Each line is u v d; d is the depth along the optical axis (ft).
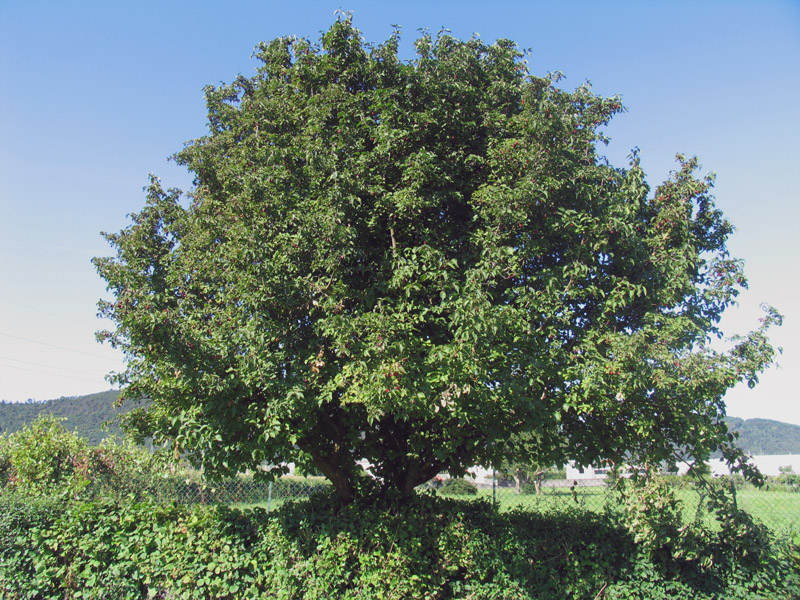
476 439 20.88
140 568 21.01
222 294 20.38
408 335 17.79
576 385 18.29
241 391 18.12
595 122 24.02
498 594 19.69
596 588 19.75
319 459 22.35
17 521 22.44
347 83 24.41
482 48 25.79
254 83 28.68
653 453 19.75
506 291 19.88
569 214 20.48
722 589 19.77
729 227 23.89
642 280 21.01
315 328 18.44
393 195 19.43
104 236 23.54
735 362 19.03
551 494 23.99
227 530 21.07
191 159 27.22
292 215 19.43
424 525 20.49
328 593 19.08
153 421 22.91
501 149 20.57
